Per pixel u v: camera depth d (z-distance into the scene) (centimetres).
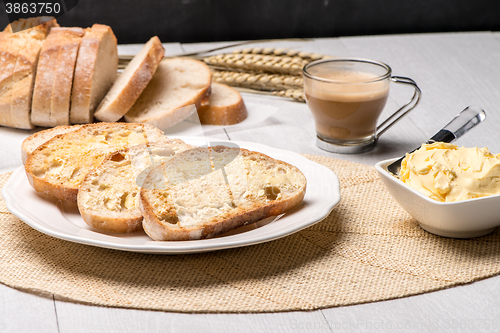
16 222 76
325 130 90
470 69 116
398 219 76
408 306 67
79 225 73
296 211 74
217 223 71
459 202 69
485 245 72
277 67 104
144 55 99
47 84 94
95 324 66
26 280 69
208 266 70
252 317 66
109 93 100
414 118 99
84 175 77
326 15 147
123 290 68
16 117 94
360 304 67
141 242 71
